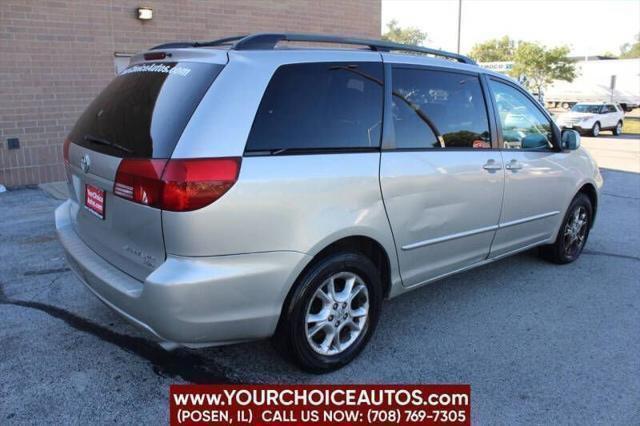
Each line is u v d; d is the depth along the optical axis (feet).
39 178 28.76
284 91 9.61
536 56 147.84
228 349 11.55
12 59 26.99
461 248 13.07
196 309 8.62
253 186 8.87
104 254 10.23
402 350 11.68
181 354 11.27
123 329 12.23
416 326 12.87
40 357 10.96
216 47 10.34
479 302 14.38
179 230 8.45
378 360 11.25
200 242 8.54
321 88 10.16
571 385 10.47
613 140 81.05
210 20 32.55
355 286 10.84
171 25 31.32
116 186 9.26
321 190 9.67
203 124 8.65
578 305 14.30
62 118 28.94
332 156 10.00
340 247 10.41
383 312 13.65
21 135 27.89
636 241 20.72
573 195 16.72
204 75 9.17
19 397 9.61
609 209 26.99
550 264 17.58
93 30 28.96
